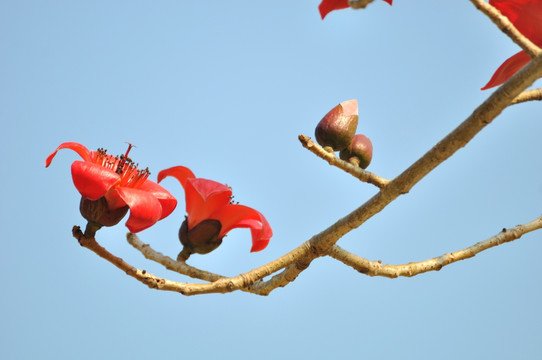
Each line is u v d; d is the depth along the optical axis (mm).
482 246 2975
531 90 2936
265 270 2936
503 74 2918
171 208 2979
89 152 2973
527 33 2889
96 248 2916
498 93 2838
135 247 2979
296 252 2938
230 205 2969
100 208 2916
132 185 2971
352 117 3033
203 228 2967
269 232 2949
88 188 2906
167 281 2926
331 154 2996
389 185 2891
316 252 2936
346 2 2891
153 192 2971
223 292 2936
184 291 2926
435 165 2871
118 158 2984
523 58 2906
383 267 2959
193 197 2969
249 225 2971
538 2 2873
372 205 2900
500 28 2836
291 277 2951
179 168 2979
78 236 2916
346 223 2916
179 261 2969
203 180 2959
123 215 2928
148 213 2918
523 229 2977
